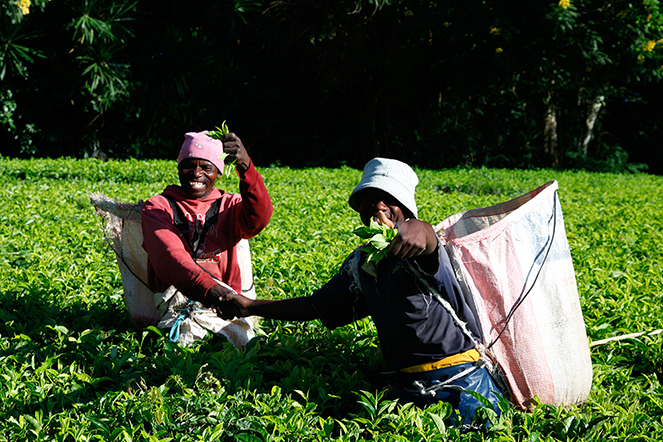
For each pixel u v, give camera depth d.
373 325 3.84
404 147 23.92
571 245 6.53
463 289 2.72
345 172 15.22
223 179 11.81
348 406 2.95
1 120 18.31
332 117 23.61
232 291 2.99
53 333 3.60
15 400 2.67
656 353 3.54
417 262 2.45
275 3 20.33
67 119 19.81
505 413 2.53
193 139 3.49
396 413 2.71
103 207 3.77
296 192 10.66
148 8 20.92
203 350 3.43
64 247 5.90
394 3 20.22
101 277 4.80
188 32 20.23
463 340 2.66
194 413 2.62
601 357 3.45
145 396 2.70
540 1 19.03
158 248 3.18
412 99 23.17
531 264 2.79
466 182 14.72
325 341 3.65
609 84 24.23
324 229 7.14
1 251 5.44
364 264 2.63
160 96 20.05
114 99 18.80
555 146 24.69
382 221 2.46
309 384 3.00
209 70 19.91
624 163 25.80
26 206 7.92
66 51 18.88
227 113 20.80
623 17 19.88
